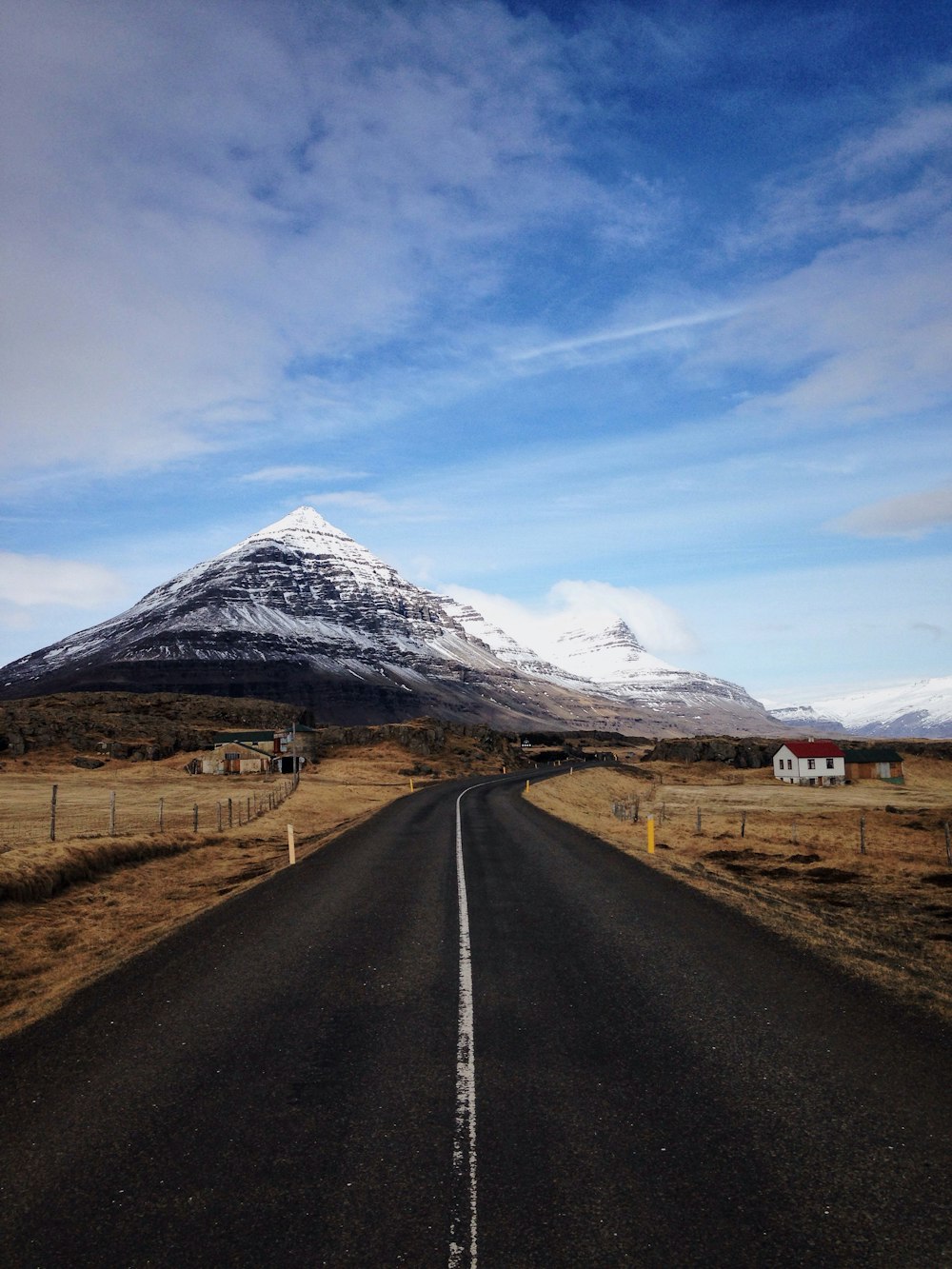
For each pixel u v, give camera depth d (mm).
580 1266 4066
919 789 82688
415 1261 4133
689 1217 4508
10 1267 4176
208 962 10617
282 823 37125
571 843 24609
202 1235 4422
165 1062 7062
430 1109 5973
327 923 12898
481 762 111812
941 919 14672
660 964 10094
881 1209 4586
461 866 19406
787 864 23562
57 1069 6988
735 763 115000
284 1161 5227
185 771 88438
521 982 9344
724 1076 6531
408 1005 8555
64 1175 5129
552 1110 5922
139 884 18703
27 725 95625
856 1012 8148
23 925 14086
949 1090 6238
